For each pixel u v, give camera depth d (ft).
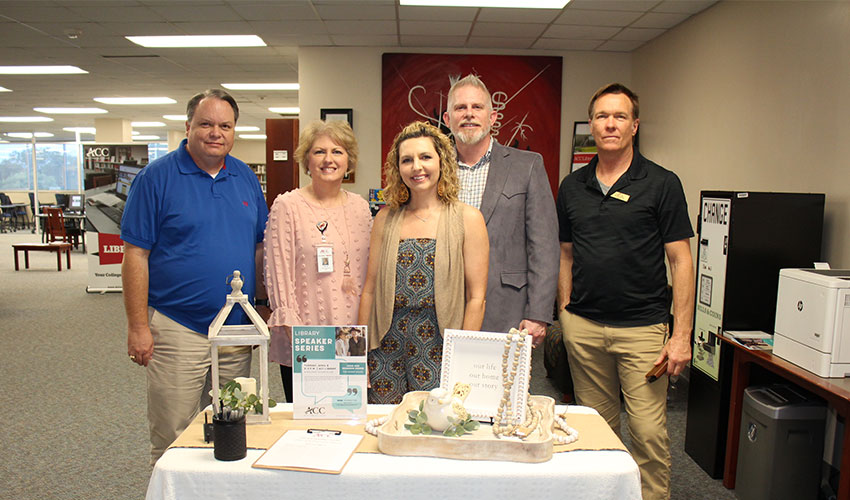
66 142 58.34
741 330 9.05
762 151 11.99
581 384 7.66
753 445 8.32
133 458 9.68
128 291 6.57
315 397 4.93
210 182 6.83
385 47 19.52
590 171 7.30
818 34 10.27
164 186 6.59
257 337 4.80
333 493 4.05
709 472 9.38
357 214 6.76
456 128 6.43
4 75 25.91
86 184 24.70
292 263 6.48
